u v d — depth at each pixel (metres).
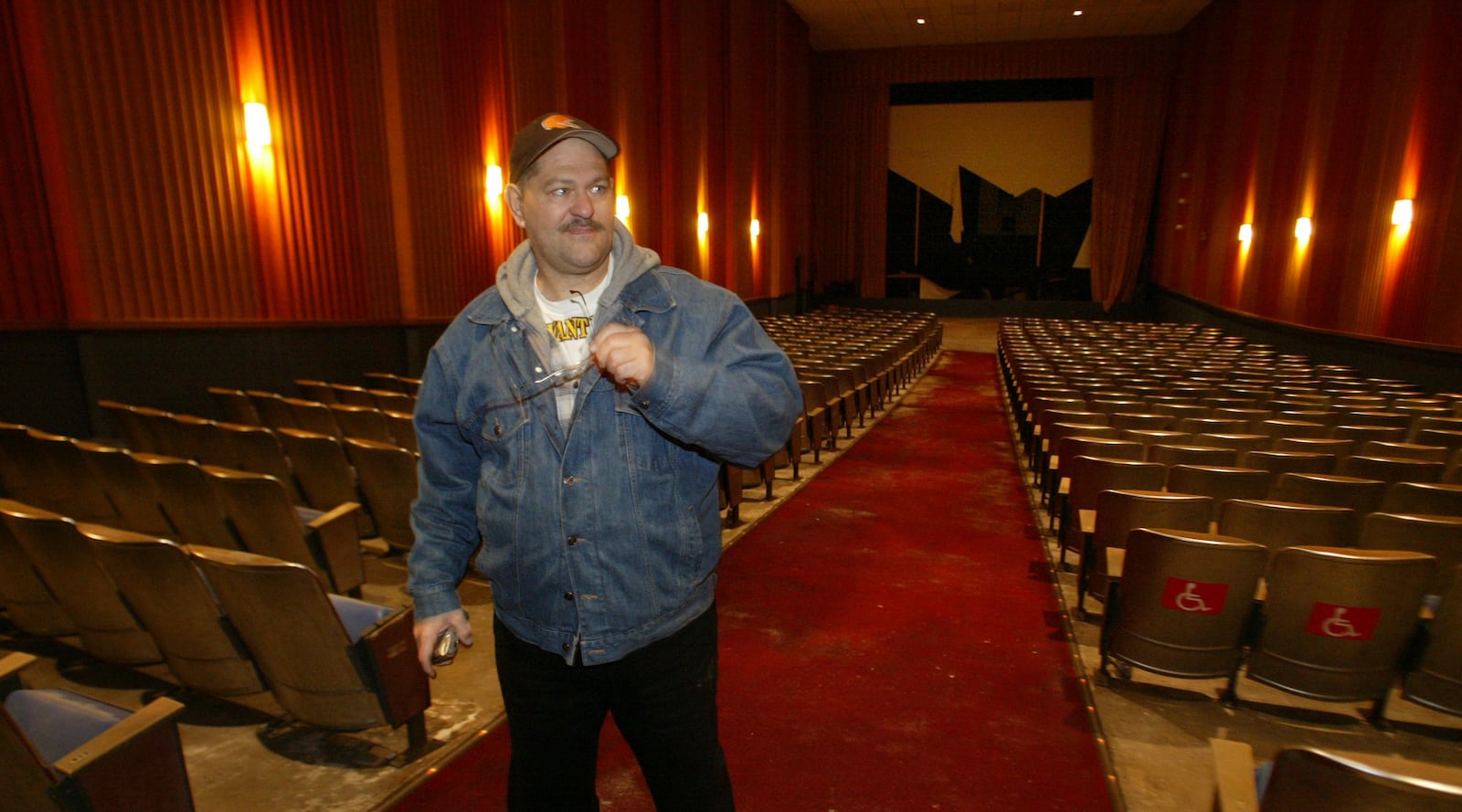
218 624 2.41
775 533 5.11
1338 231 11.33
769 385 1.25
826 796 2.48
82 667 3.10
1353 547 3.12
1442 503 3.44
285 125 6.98
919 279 23.67
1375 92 10.43
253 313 6.76
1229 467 4.27
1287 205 13.16
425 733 2.63
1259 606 2.75
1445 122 8.86
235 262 6.59
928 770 2.61
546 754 1.46
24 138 5.24
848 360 8.77
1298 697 3.01
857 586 4.20
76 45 5.48
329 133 7.41
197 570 2.33
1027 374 8.28
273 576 2.13
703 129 14.96
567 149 1.20
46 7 5.30
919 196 23.30
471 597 3.91
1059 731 2.84
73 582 2.58
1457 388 8.42
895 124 23.14
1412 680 2.66
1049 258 22.69
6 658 1.81
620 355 1.09
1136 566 2.81
